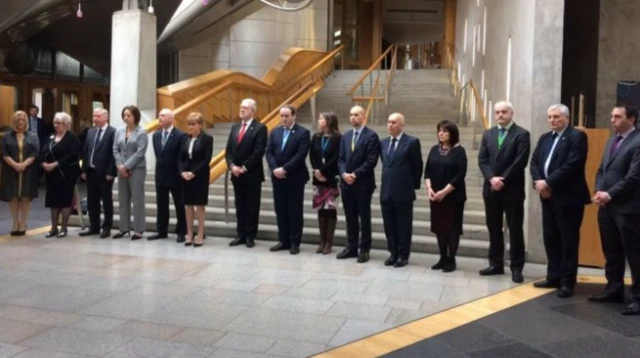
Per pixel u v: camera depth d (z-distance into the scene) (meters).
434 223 6.28
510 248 5.96
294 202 7.02
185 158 7.33
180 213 7.63
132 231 8.23
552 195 5.41
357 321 4.59
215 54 19.36
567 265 5.39
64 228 7.91
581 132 5.38
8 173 7.75
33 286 5.45
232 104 13.96
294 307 4.92
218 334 4.25
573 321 4.65
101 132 7.84
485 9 12.37
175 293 5.28
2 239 7.68
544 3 6.63
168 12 14.01
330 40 21.86
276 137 7.16
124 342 4.06
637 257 4.89
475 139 10.36
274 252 7.09
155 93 10.96
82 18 14.29
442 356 3.90
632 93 7.94
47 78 17.33
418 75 19.33
